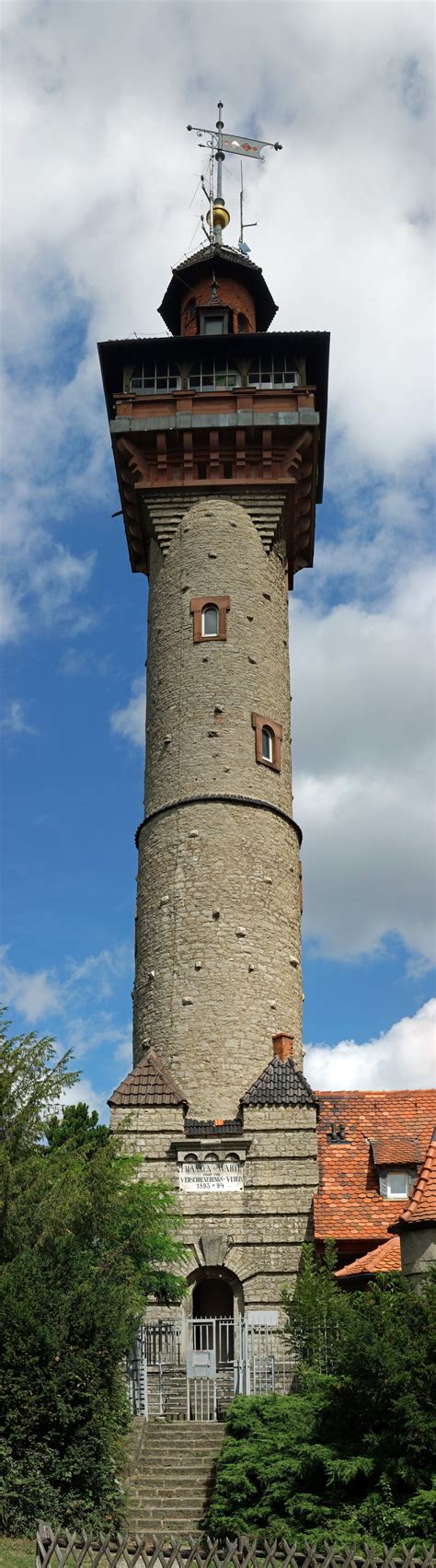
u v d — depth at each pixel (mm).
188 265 51594
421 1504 20203
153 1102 36500
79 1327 23000
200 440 46156
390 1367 21562
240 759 42031
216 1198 35375
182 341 47094
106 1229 28203
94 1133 37969
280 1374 30641
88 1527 21562
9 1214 25547
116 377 49031
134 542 49469
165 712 43438
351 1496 21969
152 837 41906
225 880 40188
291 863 42375
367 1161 37750
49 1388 21906
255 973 39312
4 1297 22766
